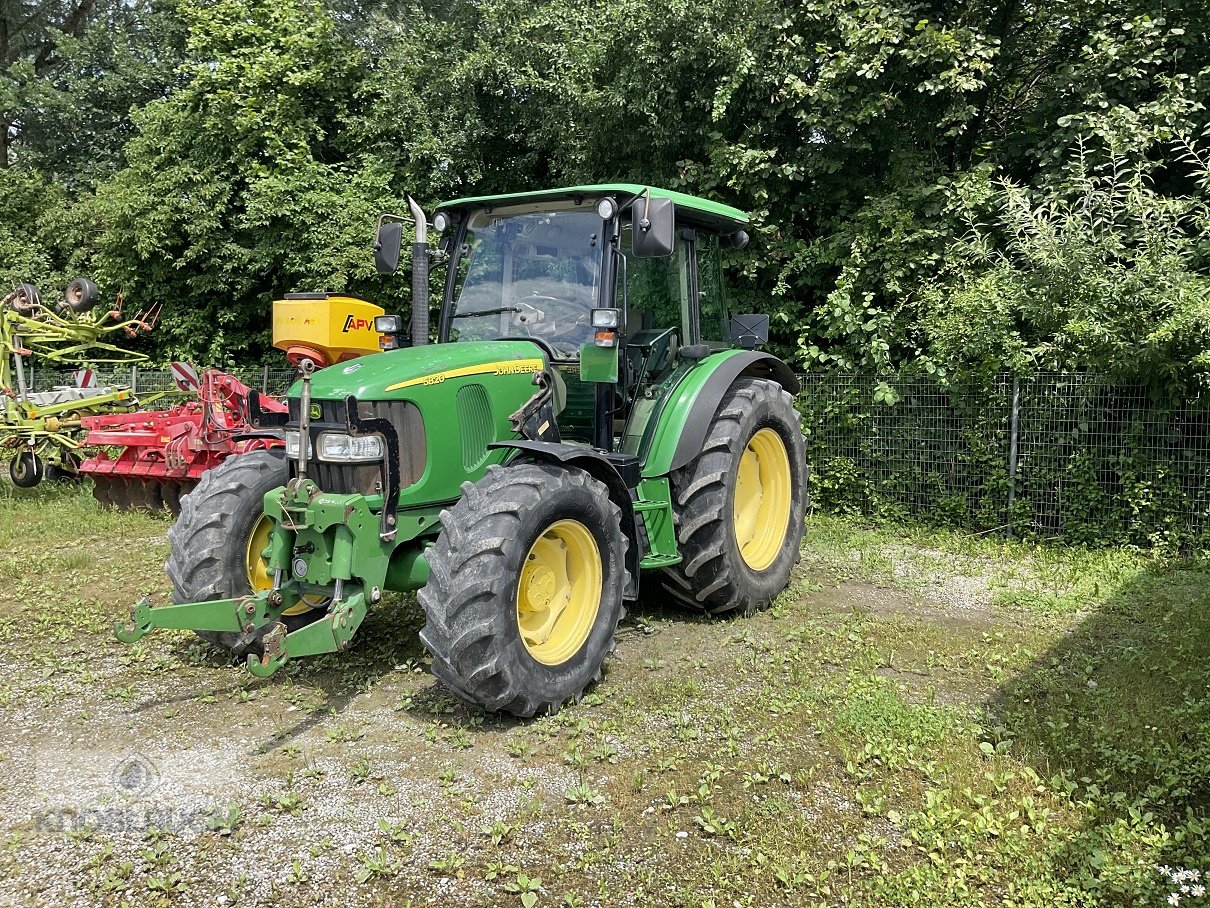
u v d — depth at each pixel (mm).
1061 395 7297
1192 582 6043
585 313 4938
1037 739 3734
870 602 5840
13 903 2764
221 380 8266
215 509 4504
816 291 9219
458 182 12562
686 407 5125
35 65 23875
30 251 16812
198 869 2943
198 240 13445
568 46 10719
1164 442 6867
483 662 3709
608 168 10586
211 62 14055
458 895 2820
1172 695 4160
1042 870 2879
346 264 11945
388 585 4316
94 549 7371
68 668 4691
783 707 4102
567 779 3506
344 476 4062
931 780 3441
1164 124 7785
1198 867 2863
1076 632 5172
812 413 8562
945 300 8094
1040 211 7363
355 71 13820
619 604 4449
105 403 10039
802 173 9141
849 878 2885
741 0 9016
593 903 2771
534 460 4699
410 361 4316
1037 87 9086
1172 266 6668
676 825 3188
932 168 8695
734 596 5320
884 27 8336
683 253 5707
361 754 3717
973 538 7504
